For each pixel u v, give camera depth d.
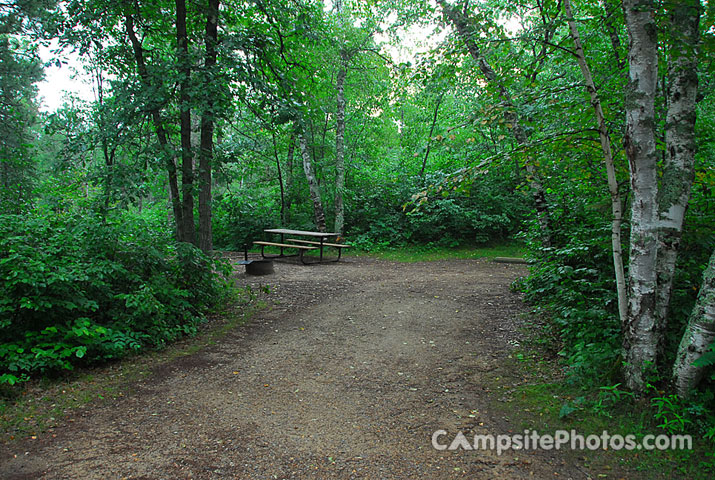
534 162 4.27
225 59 6.34
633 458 2.78
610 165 3.76
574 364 3.96
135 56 7.20
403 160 18.09
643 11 3.23
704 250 4.21
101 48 7.00
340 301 7.51
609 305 4.68
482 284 8.59
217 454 2.93
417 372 4.43
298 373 4.46
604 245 4.95
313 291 8.30
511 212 14.47
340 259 12.87
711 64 4.18
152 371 4.47
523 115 4.81
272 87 7.26
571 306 5.03
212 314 6.61
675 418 3.05
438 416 3.48
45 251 4.64
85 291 4.86
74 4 6.32
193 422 3.40
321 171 15.34
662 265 3.36
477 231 14.95
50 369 4.20
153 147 6.23
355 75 15.74
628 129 3.41
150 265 5.79
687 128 3.32
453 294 7.79
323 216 15.50
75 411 3.55
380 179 17.48
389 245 14.98
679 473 2.62
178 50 6.28
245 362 4.77
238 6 8.25
